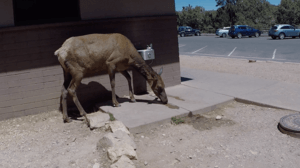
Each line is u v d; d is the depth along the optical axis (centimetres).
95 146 496
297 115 554
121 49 634
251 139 498
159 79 666
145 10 803
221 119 602
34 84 676
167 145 496
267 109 638
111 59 630
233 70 1159
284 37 2961
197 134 534
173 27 852
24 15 663
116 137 478
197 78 984
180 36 4803
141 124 554
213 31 5659
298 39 2770
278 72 1052
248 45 2416
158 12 827
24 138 562
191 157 445
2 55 636
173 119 591
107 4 742
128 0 770
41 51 672
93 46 610
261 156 438
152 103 698
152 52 733
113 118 604
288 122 524
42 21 679
